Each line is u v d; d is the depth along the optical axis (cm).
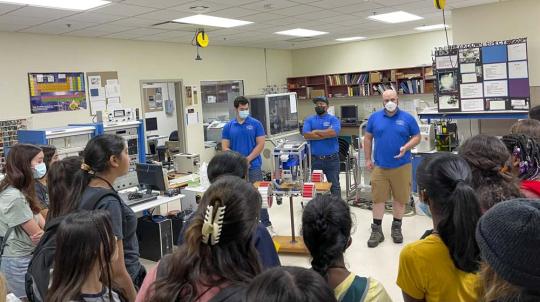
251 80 1048
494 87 556
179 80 873
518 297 74
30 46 640
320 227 137
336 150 540
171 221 441
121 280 187
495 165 149
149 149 916
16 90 624
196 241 111
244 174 208
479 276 95
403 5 617
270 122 792
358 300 126
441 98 592
